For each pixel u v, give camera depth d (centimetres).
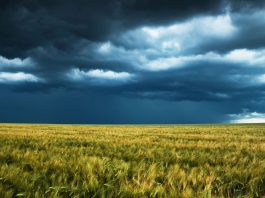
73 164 671
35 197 459
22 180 524
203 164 764
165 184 529
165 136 1938
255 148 1216
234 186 559
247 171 647
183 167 705
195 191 509
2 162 691
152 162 732
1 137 1475
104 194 483
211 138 1817
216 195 502
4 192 461
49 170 629
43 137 1565
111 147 1125
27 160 716
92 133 2269
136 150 1053
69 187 497
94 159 693
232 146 1301
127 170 633
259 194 526
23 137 1516
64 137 1633
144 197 470
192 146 1201
